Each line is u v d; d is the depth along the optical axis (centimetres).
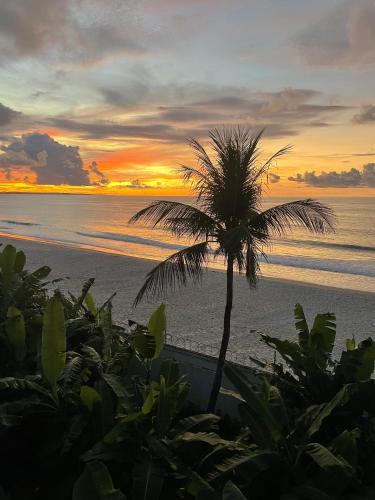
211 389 904
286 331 1748
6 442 688
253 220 820
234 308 2131
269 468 541
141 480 517
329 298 2380
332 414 614
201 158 828
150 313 1977
